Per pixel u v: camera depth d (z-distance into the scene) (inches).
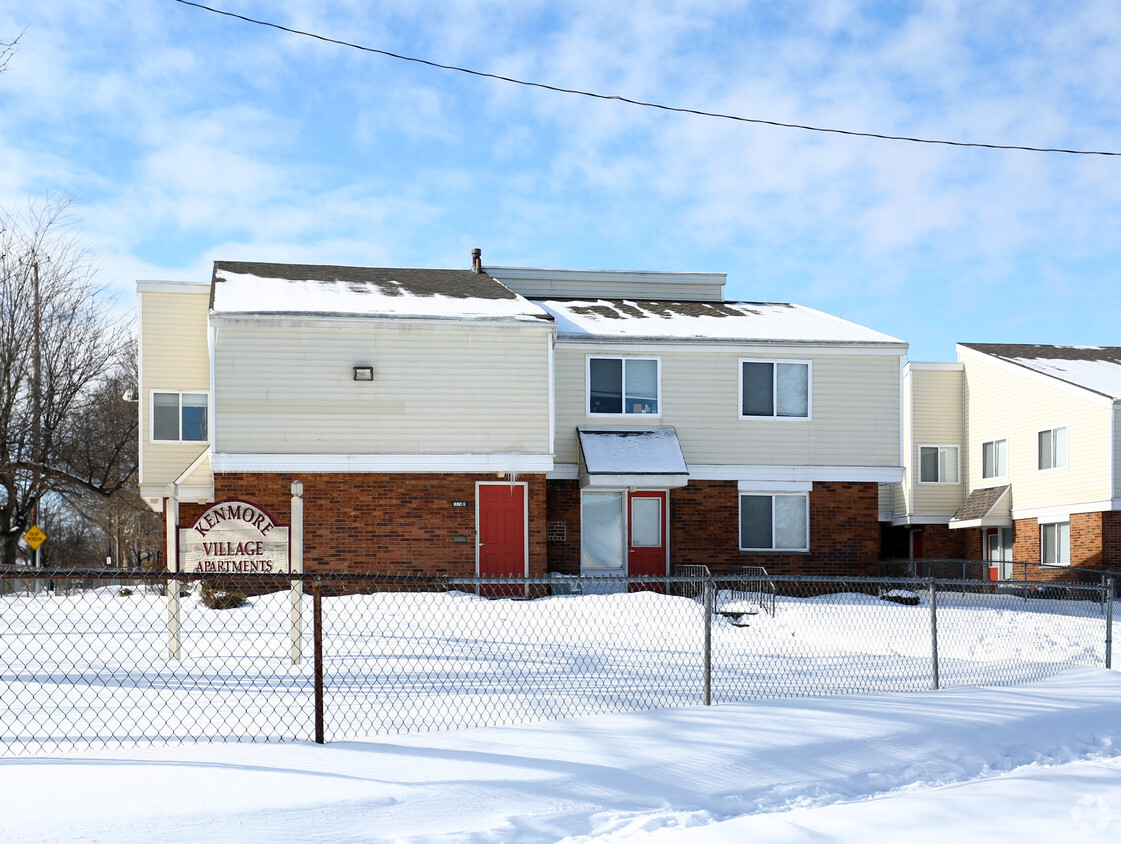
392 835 215.6
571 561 888.9
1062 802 259.8
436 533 814.5
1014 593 1111.0
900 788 277.9
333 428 798.5
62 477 1517.0
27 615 725.9
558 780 254.1
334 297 864.3
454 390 817.5
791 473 923.4
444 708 347.3
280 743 282.7
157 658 474.0
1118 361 1233.4
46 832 204.7
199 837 206.5
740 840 224.8
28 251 1441.9
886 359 943.0
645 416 911.0
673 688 400.2
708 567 910.4
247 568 469.4
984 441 1248.8
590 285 1169.4
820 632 667.4
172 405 895.7
